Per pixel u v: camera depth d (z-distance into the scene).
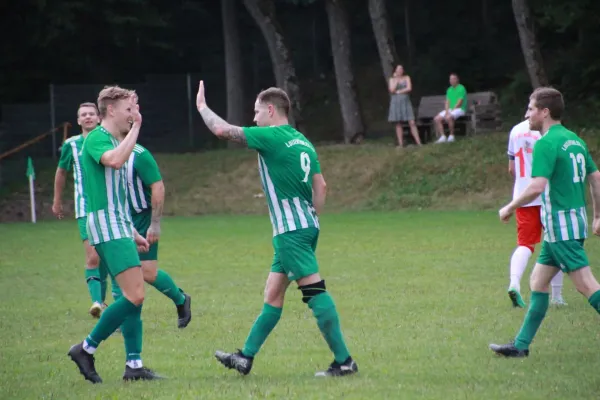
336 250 46.16
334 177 76.31
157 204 22.98
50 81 102.56
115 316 19.91
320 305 20.03
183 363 22.30
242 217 69.56
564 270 20.59
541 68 82.50
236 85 93.56
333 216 66.56
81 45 98.50
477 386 18.88
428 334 25.09
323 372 20.42
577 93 90.00
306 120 101.44
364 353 22.72
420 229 55.50
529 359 21.56
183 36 107.06
